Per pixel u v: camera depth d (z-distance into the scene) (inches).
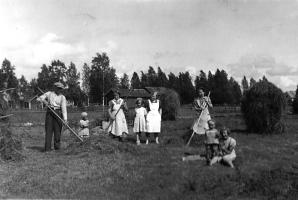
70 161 415.5
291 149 465.4
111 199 292.2
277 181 317.4
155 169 359.9
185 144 514.6
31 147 566.9
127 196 297.4
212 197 293.9
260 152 430.9
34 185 327.3
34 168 385.7
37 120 1214.9
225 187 309.0
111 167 378.0
